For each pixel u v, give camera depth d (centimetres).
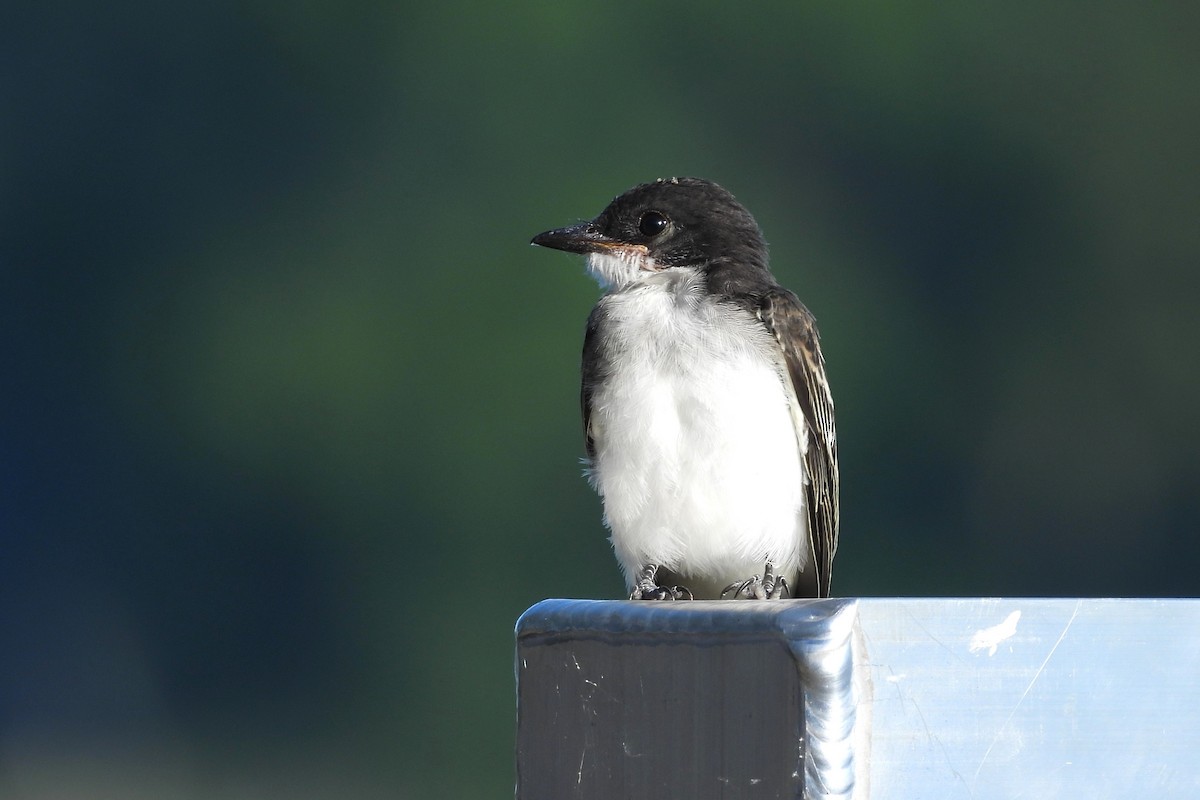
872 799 405
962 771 408
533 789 436
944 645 410
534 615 439
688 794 405
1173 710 419
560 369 3138
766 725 394
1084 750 416
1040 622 416
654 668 414
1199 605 423
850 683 388
